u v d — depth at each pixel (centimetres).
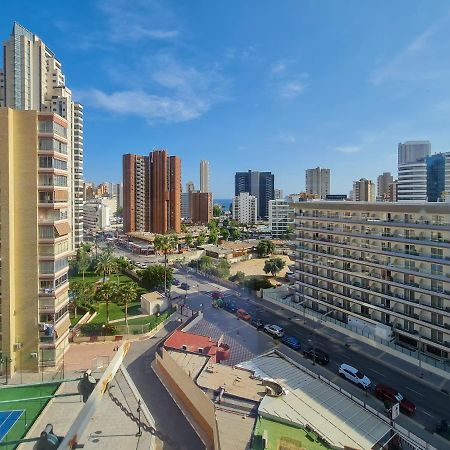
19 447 3566
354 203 7088
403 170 16900
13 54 13638
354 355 6122
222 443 3247
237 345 6575
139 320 7762
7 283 5312
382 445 3481
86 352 6188
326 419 3738
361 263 7019
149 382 5238
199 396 4225
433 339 5800
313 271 8188
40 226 5447
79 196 14450
